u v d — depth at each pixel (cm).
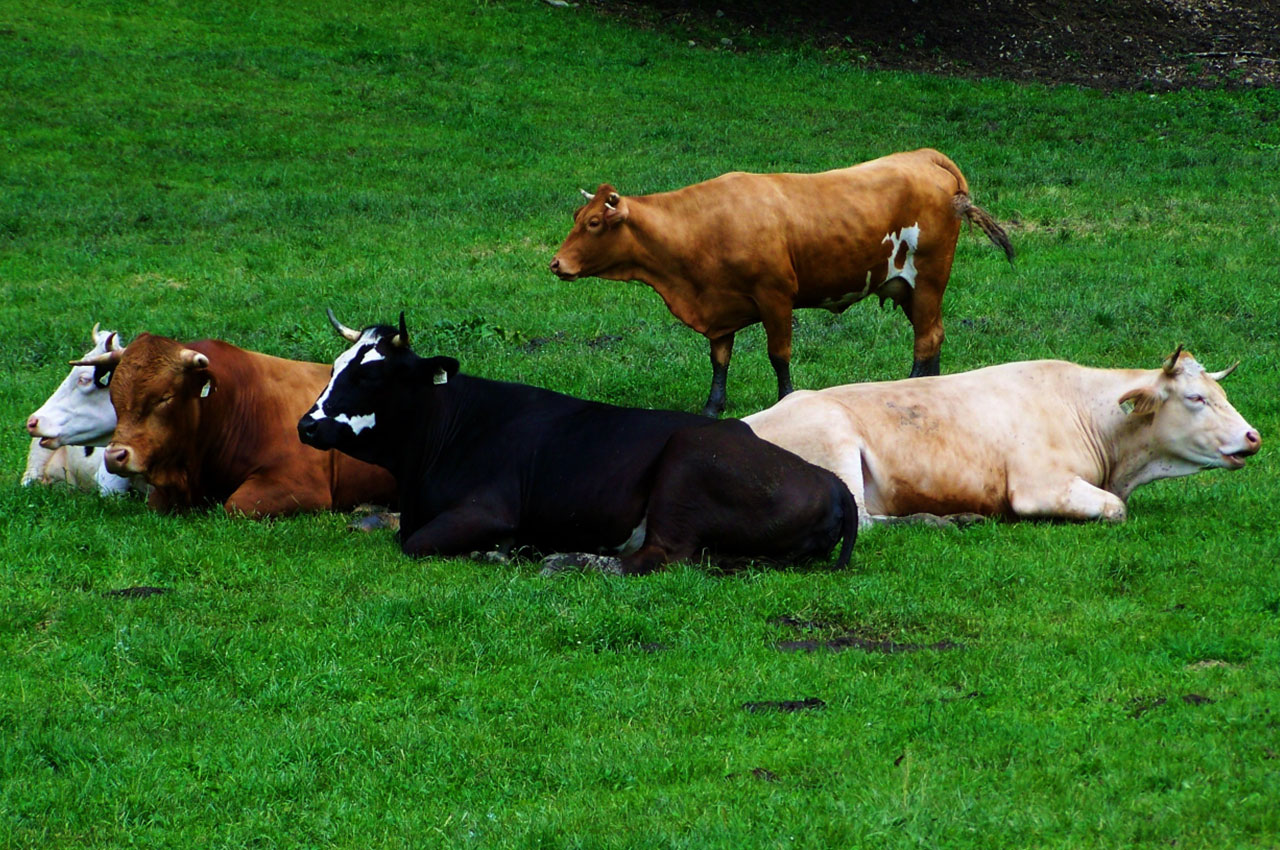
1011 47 4366
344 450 1257
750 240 1623
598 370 1923
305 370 1416
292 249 2658
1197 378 1312
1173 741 805
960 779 777
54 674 950
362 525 1305
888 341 2078
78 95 3566
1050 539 1229
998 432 1312
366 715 897
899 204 1667
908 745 825
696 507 1148
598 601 1057
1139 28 4519
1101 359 1938
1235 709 839
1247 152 3316
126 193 3006
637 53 4138
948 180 1709
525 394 1263
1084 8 4634
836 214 1642
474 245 2670
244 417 1350
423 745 851
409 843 744
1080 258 2503
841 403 1312
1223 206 2817
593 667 962
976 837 715
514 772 822
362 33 4134
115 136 3344
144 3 4225
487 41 4147
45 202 2931
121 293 2431
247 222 2825
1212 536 1226
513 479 1218
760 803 761
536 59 4038
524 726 871
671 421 1220
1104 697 878
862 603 1062
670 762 814
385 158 3262
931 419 1310
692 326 1672
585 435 1220
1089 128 3534
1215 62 4238
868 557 1191
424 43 4091
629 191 2911
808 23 4491
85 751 841
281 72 3806
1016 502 1305
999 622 1024
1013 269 2436
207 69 3800
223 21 4153
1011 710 865
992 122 3597
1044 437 1314
